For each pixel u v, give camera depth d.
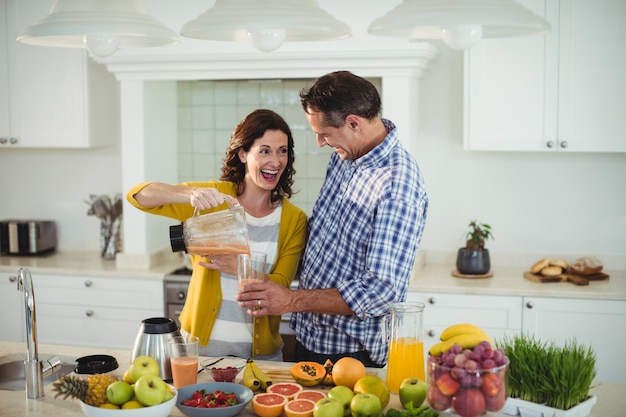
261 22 1.93
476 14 1.85
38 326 4.31
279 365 2.41
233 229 2.37
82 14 2.03
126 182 4.26
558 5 3.80
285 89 4.55
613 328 3.67
